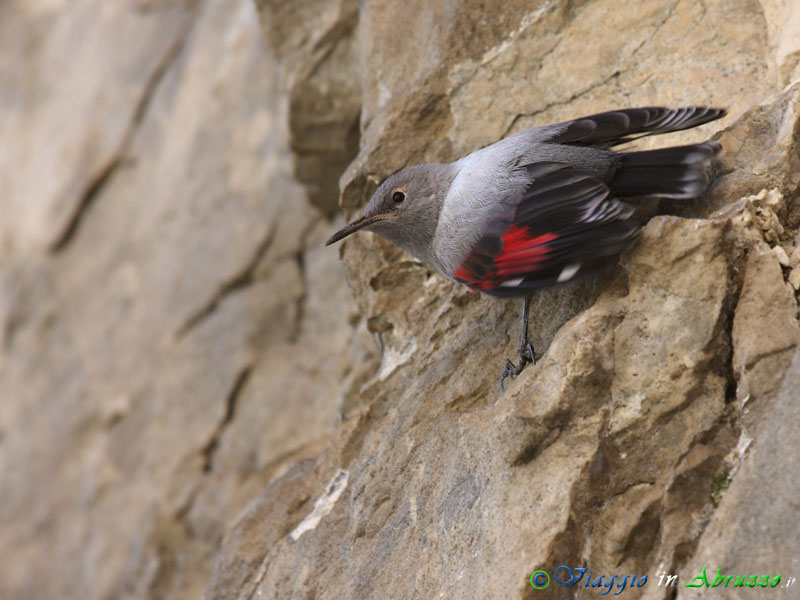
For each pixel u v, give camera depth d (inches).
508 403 297.3
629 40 370.0
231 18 725.9
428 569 302.4
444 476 312.0
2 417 773.9
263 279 624.4
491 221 294.5
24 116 920.9
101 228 791.1
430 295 390.3
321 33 493.0
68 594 666.2
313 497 376.2
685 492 265.0
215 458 609.9
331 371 581.0
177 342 658.8
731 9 351.3
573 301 314.5
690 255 279.3
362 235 405.1
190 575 593.9
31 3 976.9
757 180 296.5
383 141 398.9
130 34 842.8
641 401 277.9
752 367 265.0
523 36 388.5
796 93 299.3
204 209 679.1
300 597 343.6
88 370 730.2
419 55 413.4
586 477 274.4
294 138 511.8
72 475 708.0
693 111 299.0
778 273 271.1
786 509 238.1
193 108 727.7
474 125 390.3
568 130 303.0
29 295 818.2
